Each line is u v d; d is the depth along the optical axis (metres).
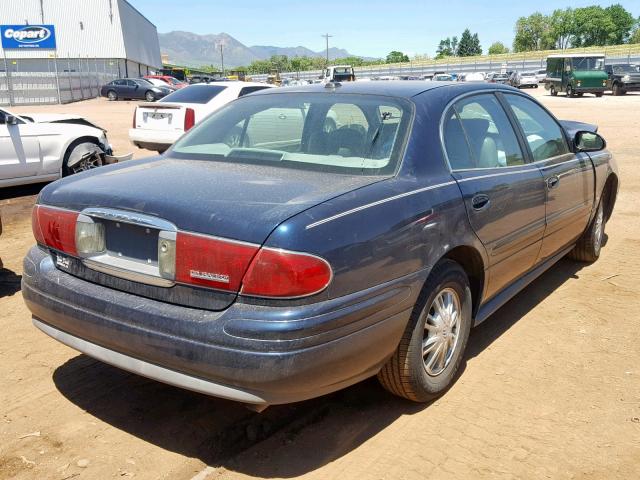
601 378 3.79
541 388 3.67
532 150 4.42
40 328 3.30
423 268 3.11
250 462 2.98
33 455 3.00
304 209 2.72
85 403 3.47
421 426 3.28
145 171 3.43
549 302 5.02
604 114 22.58
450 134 3.64
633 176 10.56
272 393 2.63
